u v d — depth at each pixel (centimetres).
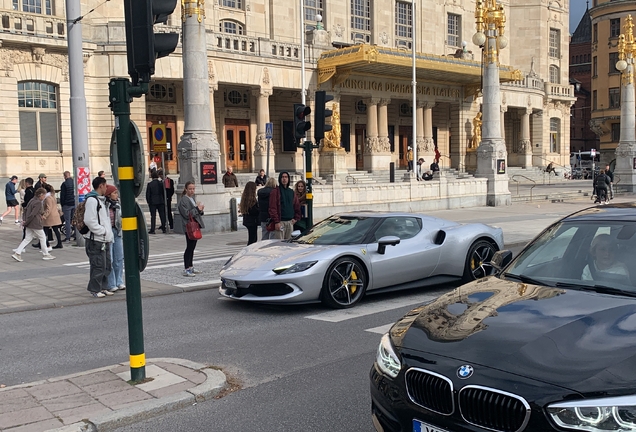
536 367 324
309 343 729
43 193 1514
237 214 2122
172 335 783
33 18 2994
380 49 3700
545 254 502
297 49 3788
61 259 1537
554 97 5747
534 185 4694
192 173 2064
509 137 5825
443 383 341
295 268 867
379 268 938
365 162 4203
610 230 487
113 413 496
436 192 2884
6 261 1505
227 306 955
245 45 3547
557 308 390
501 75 4428
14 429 468
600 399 296
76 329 836
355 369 626
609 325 355
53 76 3081
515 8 5906
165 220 2098
